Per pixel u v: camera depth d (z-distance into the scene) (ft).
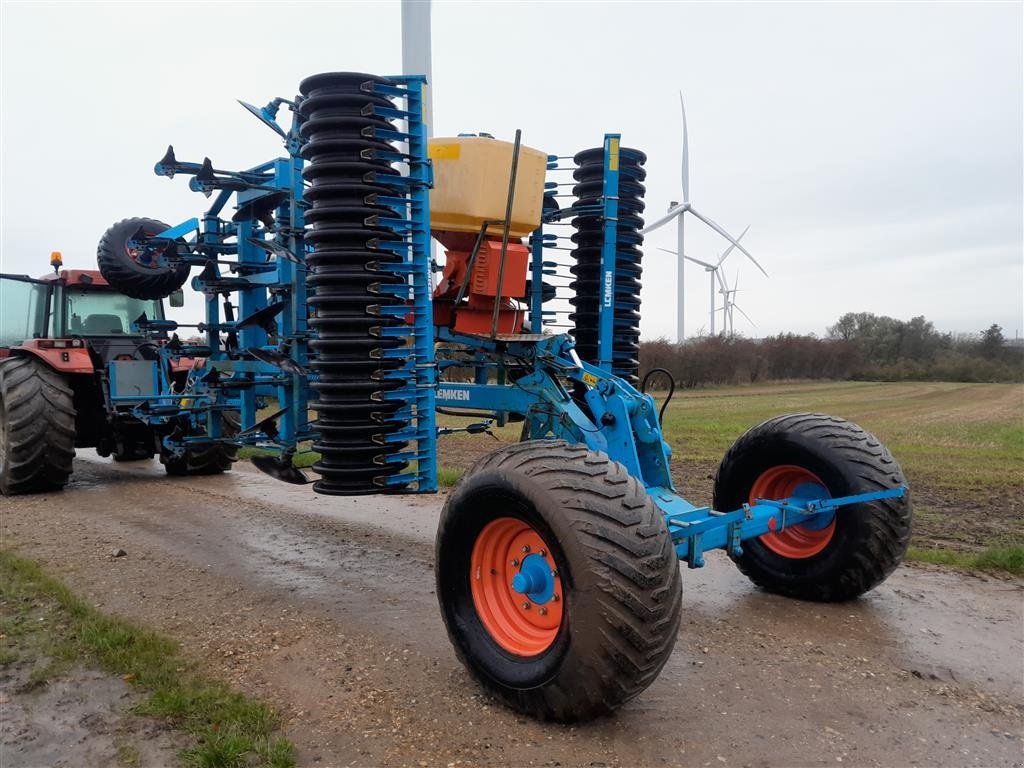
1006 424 62.28
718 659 11.79
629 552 9.05
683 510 12.30
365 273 12.64
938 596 14.85
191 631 12.82
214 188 17.06
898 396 111.24
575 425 13.17
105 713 9.92
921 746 9.32
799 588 14.55
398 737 9.39
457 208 14.19
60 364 24.76
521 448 10.44
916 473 32.35
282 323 17.42
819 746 9.27
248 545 18.52
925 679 11.16
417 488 13.52
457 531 10.77
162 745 9.18
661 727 9.68
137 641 11.96
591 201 15.87
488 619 10.66
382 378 12.84
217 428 23.07
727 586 15.55
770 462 15.23
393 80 13.02
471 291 14.70
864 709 10.22
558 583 10.02
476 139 14.14
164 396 24.17
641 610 8.98
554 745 9.22
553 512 9.33
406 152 13.32
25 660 11.46
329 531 20.01
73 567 16.44
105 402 27.17
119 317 30.01
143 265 22.80
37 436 24.12
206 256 20.38
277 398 19.29
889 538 13.80
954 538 19.70
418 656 11.84
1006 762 9.00
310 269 13.53
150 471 30.91
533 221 14.73
